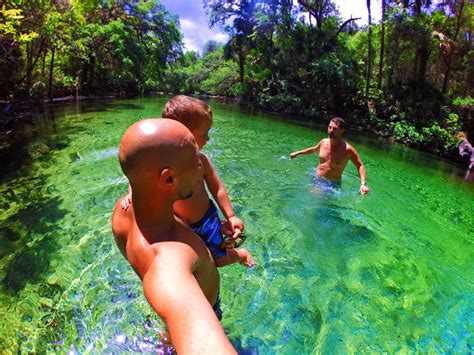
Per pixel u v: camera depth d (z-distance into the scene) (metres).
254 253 3.58
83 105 17.75
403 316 2.86
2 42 11.09
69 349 2.35
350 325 2.70
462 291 3.29
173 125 1.15
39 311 2.70
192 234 1.50
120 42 25.70
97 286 2.97
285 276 3.24
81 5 21.34
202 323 0.81
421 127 16.97
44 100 17.64
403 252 3.89
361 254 3.73
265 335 2.53
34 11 11.73
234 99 32.88
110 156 6.94
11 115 12.21
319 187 5.68
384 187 6.48
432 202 6.14
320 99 22.09
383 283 3.28
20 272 3.17
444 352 2.51
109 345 2.36
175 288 0.93
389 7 21.28
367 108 20.20
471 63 22.50
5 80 14.93
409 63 23.11
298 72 24.31
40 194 4.94
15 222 4.10
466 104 18.53
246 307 2.79
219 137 10.09
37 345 2.38
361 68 23.28
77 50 19.20
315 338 2.54
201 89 41.31
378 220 4.69
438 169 10.69
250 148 8.60
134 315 2.62
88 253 3.46
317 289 3.09
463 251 4.15
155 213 1.26
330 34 24.59
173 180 1.16
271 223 4.27
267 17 24.70
